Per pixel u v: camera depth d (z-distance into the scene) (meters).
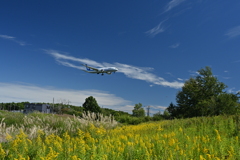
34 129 12.31
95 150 6.99
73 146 8.45
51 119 17.06
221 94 36.91
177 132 10.26
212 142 7.57
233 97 36.09
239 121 10.66
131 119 37.34
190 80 42.84
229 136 8.94
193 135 9.33
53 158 6.67
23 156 7.05
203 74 40.66
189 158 6.26
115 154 6.94
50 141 9.52
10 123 17.36
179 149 6.99
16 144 7.63
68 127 15.29
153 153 7.03
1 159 6.91
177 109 42.88
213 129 10.20
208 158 5.91
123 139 9.68
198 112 37.09
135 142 8.32
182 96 42.03
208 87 39.47
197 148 6.88
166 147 7.07
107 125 17.17
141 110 61.38
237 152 6.32
